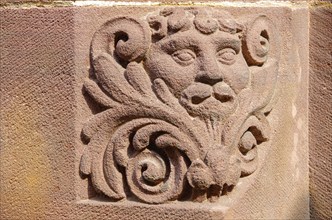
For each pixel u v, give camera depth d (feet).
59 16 8.95
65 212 8.85
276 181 9.33
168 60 8.62
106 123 8.74
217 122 8.57
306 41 10.03
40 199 8.96
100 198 8.80
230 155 8.59
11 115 9.12
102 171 8.76
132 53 8.68
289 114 9.56
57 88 8.93
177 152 8.55
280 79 9.34
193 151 8.49
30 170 9.02
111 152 8.72
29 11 9.07
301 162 9.87
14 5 9.21
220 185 8.44
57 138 8.91
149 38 8.69
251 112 8.80
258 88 8.95
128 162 8.68
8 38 9.16
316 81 10.06
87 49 8.86
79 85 8.85
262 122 9.04
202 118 8.56
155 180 8.58
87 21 8.87
